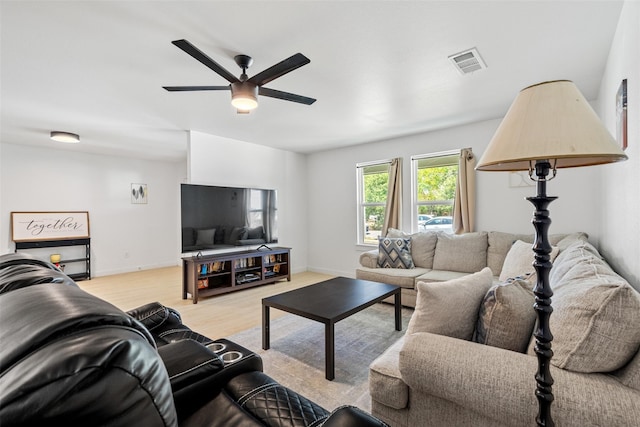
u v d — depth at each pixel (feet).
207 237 14.07
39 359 1.59
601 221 9.29
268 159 17.12
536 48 7.04
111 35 6.35
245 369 3.68
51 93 9.29
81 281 16.70
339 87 9.12
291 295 8.52
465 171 12.76
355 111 11.21
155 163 20.74
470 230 12.63
